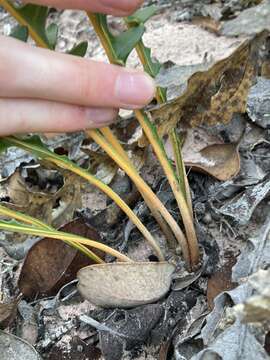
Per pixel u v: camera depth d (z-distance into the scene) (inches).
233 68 6.9
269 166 8.1
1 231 8.6
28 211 7.9
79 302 7.8
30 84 6.2
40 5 6.4
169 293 7.5
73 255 7.8
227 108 7.3
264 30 6.8
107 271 7.0
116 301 7.3
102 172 8.3
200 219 8.0
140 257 8.1
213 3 12.6
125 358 7.2
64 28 13.7
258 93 8.7
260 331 5.9
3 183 9.3
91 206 8.9
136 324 7.2
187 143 8.5
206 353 6.1
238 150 8.3
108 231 8.6
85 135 9.6
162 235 8.2
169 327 7.2
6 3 6.4
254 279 5.4
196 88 7.0
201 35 12.0
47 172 9.5
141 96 6.4
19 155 10.0
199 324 6.8
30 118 6.5
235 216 7.6
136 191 8.5
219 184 8.2
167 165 7.1
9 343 7.3
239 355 6.0
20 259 8.6
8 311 7.6
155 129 6.9
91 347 7.4
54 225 8.1
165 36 12.3
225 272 7.3
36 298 8.0
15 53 6.1
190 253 7.6
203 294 7.4
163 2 13.2
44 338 7.7
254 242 6.9
